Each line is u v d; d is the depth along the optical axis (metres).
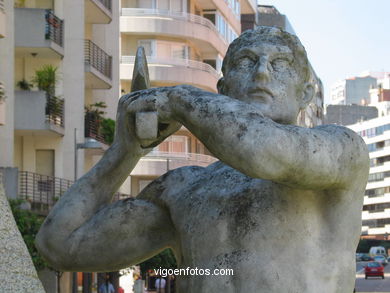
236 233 3.25
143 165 48.19
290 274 3.18
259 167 2.89
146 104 3.16
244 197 3.29
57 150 33.38
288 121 3.39
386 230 124.94
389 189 125.31
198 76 50.56
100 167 3.60
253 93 3.37
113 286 29.03
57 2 34.06
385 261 103.06
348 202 3.23
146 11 49.44
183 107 3.07
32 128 31.02
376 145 128.25
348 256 3.27
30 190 31.08
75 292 27.02
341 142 3.04
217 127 2.93
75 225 3.60
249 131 2.89
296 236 3.21
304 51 3.47
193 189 3.47
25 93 31.03
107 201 3.64
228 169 3.44
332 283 3.22
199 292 3.29
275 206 3.23
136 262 3.65
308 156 2.93
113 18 41.53
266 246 3.21
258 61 3.40
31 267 2.99
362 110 142.00
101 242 3.57
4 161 28.77
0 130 28.83
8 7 29.34
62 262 3.62
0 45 29.03
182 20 50.12
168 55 50.56
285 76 3.40
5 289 2.91
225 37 56.44
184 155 49.28
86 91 38.53
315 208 3.24
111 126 37.38
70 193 3.64
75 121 33.88
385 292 57.78
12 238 3.01
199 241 3.32
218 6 53.88
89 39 38.62
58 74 33.56
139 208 3.58
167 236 3.61
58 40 32.78
